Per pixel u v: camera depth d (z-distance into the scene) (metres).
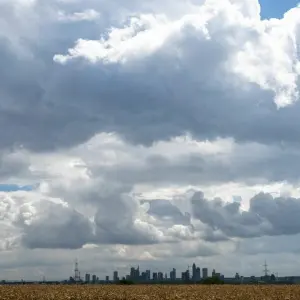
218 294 68.25
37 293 66.94
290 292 69.81
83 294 66.50
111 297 64.31
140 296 64.50
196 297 64.94
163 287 90.69
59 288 81.19
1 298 60.19
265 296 64.06
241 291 73.06
